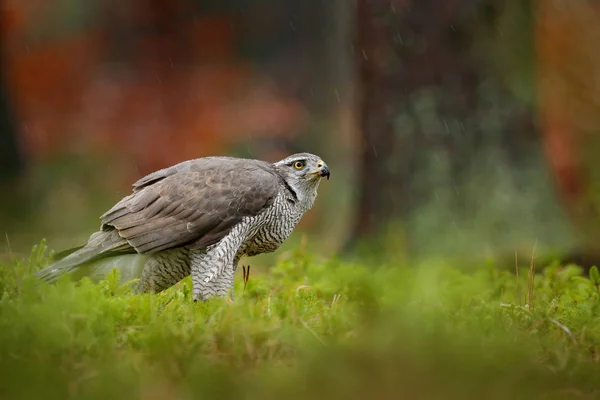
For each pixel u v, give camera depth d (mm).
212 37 29172
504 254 14180
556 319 8688
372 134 15641
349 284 9883
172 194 10320
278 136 28469
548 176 15203
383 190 15570
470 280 10453
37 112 26938
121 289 9383
